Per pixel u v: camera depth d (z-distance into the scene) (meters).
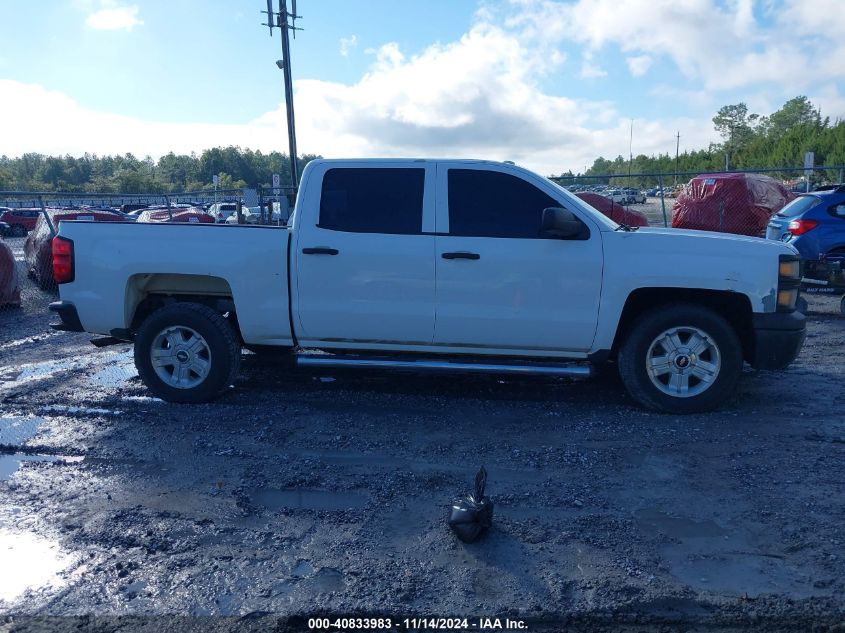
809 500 4.04
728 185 16.06
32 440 5.07
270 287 5.80
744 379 6.73
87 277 5.95
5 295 11.77
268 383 6.64
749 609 3.01
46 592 3.16
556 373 5.61
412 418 5.55
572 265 5.49
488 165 5.71
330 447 4.93
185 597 3.12
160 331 5.91
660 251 5.46
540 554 3.45
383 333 5.77
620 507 3.97
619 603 3.05
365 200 5.77
